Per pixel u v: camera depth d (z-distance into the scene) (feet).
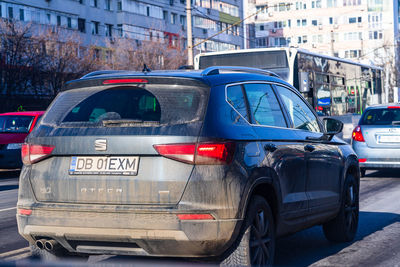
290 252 23.12
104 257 21.89
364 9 375.66
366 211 33.65
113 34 214.48
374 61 340.18
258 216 17.37
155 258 21.13
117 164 15.96
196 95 16.57
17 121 65.98
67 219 16.14
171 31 236.63
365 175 55.88
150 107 16.47
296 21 386.32
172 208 15.42
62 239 16.35
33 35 150.10
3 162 63.26
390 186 46.37
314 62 63.72
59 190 16.44
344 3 378.73
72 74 153.07
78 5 198.90
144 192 15.65
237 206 16.02
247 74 19.33
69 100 17.63
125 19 214.48
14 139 64.18
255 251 17.17
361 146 50.08
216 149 15.80
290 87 22.18
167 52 196.03
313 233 27.35
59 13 190.60
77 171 16.29
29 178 16.97
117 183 15.85
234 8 287.28
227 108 17.02
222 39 274.16
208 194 15.57
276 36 389.19
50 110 17.69
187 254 15.84
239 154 16.51
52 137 16.69
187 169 15.56
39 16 182.91
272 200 18.47
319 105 64.49
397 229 27.94
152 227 15.46
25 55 143.54
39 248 17.28
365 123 50.62
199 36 254.68
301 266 20.66
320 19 382.42
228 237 15.89
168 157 15.60
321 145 22.45
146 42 194.29
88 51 166.81
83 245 16.43
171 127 15.84
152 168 15.69
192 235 15.40
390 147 49.06
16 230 28.48
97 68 165.78
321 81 65.77
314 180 21.33
